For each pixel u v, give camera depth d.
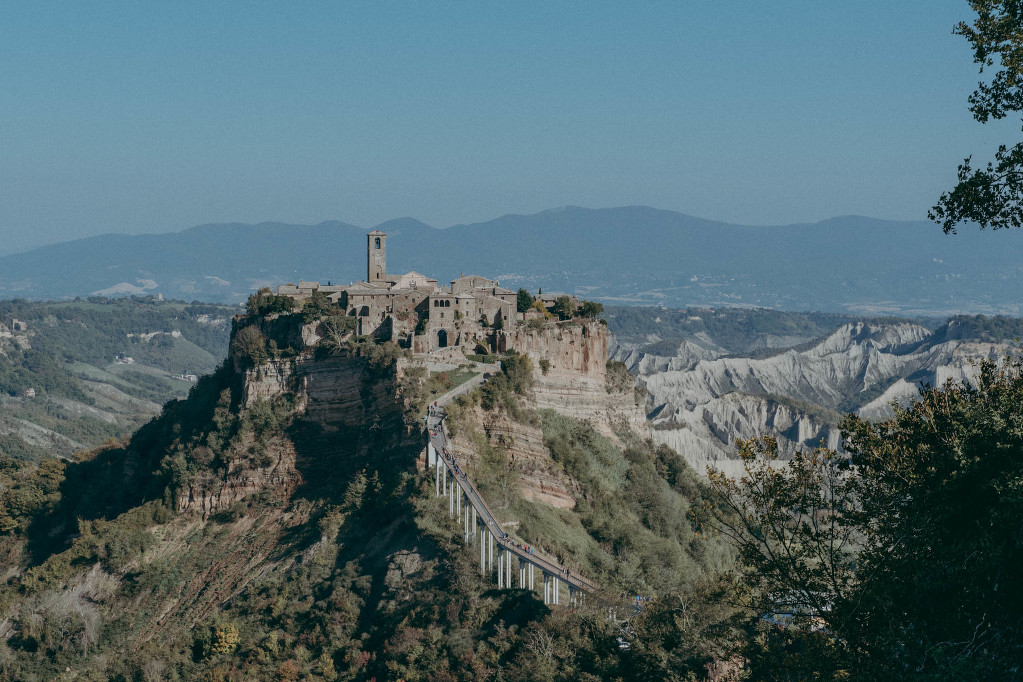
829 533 74.62
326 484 192.50
